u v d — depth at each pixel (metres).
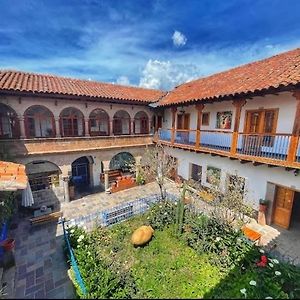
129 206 11.18
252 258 7.06
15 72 14.28
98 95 14.05
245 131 11.43
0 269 7.17
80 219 10.74
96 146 14.62
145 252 8.28
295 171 8.81
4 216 9.21
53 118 13.20
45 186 14.69
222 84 12.92
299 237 9.39
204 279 6.77
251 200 10.95
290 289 5.96
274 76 9.26
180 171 16.22
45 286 6.63
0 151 11.25
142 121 17.86
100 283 6.17
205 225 8.59
